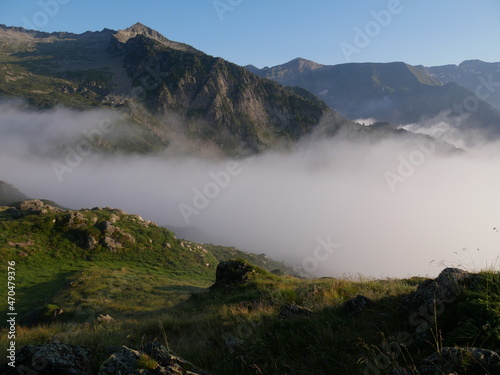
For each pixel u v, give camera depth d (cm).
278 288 1531
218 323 915
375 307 688
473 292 511
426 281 637
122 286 4266
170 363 454
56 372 416
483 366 362
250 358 540
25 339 1035
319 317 656
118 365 427
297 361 507
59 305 3297
